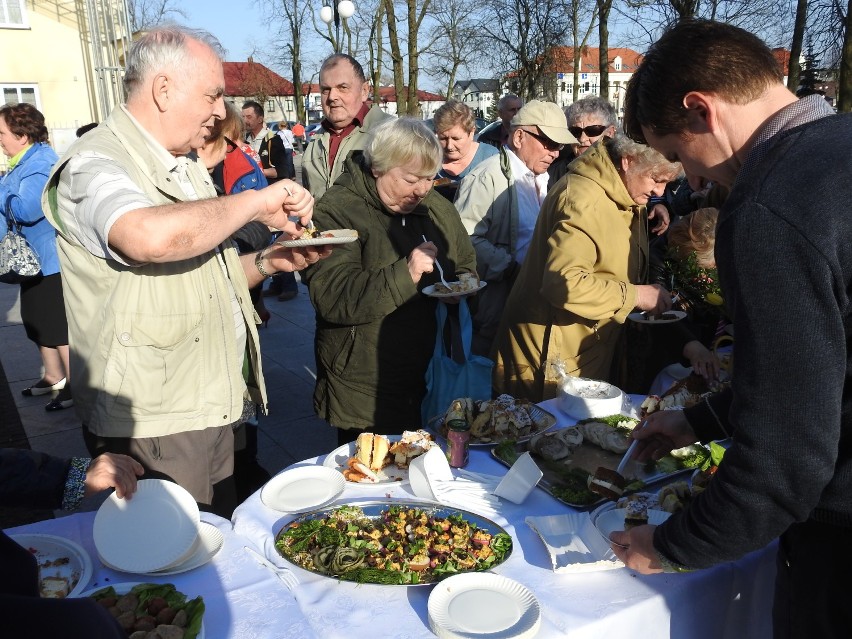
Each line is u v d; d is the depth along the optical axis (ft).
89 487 4.82
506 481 5.64
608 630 4.15
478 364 8.36
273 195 5.76
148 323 5.87
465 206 12.32
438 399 8.34
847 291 3.18
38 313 14.30
